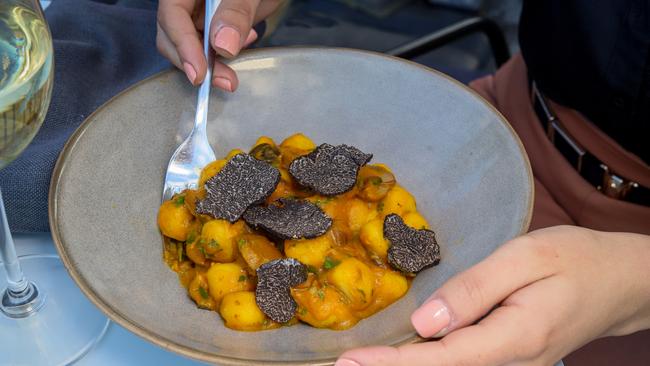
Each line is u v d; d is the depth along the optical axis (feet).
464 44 4.94
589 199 2.23
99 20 2.13
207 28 1.91
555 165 2.31
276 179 1.74
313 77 1.96
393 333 1.52
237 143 1.94
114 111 1.77
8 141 1.48
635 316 1.71
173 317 1.58
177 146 1.84
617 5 2.07
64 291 1.67
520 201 1.66
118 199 1.71
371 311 1.61
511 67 2.55
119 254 1.64
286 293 1.58
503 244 1.58
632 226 2.19
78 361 1.57
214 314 1.61
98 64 2.03
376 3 5.19
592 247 1.61
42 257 1.74
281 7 2.37
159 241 1.72
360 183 1.77
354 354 1.40
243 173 1.74
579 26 2.14
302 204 1.71
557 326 1.53
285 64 1.96
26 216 1.75
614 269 1.61
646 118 2.09
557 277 1.55
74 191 1.65
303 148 1.87
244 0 1.91
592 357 2.06
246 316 1.55
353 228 1.72
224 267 1.63
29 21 1.50
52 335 1.60
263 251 1.64
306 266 1.63
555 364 1.62
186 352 1.43
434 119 1.89
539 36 2.26
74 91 1.93
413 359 1.43
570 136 2.26
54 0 2.20
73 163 1.68
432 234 1.70
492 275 1.50
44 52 1.50
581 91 2.18
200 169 1.82
